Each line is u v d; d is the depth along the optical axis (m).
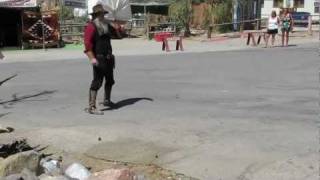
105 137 8.55
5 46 32.12
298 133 8.30
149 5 53.00
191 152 7.55
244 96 11.90
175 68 17.84
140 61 20.69
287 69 16.73
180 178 6.59
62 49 30.44
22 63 21.69
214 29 40.94
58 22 31.78
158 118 9.76
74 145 8.23
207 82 14.26
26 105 11.70
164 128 8.95
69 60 22.58
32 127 9.45
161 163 7.17
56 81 15.47
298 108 10.32
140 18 46.34
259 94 12.11
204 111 10.27
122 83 14.41
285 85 13.40
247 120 9.35
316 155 7.11
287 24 27.77
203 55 22.92
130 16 42.84
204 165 6.96
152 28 40.19
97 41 10.24
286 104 10.78
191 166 6.96
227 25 41.44
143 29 42.97
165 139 8.27
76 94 12.93
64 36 36.28
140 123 9.40
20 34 31.34
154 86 13.73
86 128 9.17
